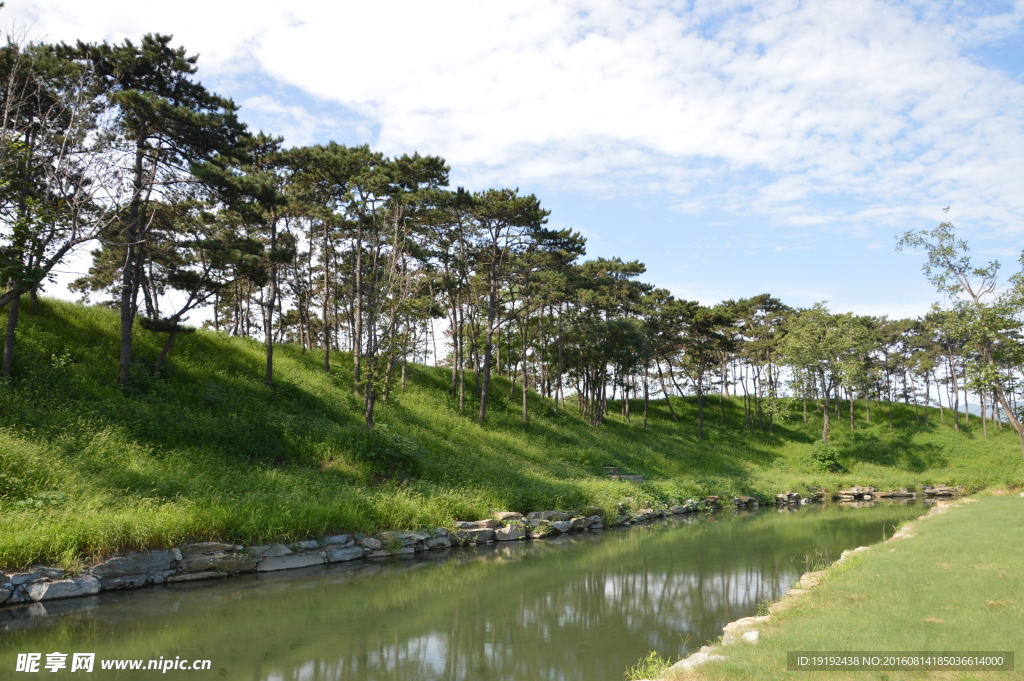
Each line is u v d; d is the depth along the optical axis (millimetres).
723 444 53156
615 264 45062
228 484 16531
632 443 44469
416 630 10766
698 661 7352
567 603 12703
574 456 35656
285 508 15859
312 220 35625
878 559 12688
